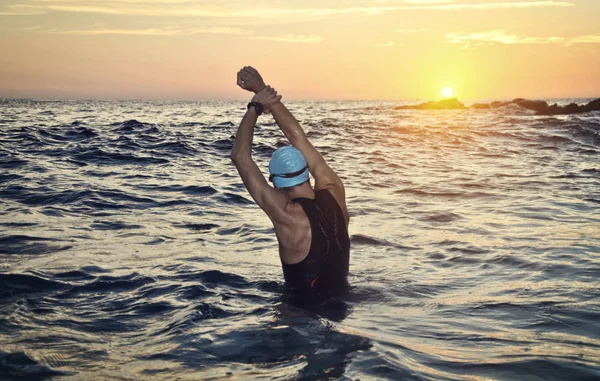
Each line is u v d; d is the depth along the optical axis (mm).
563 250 5383
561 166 12727
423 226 6555
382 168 12438
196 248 5473
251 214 7281
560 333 3312
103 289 4156
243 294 4051
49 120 30438
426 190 9344
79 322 3492
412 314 3666
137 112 51625
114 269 4676
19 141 15750
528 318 3576
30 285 4199
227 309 3715
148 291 4109
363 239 5836
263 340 3152
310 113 54750
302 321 3475
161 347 3082
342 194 4145
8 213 7039
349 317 3586
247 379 2662
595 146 17203
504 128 24484
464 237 5977
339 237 3971
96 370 2803
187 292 4078
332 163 13211
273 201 3871
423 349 3049
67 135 18031
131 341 3188
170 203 7961
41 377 2717
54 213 7121
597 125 24219
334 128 25625
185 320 3488
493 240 5840
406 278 4496
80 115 39688
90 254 5168
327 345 3082
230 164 12719
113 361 2910
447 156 14992
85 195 8297
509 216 7180
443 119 36531
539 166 12773
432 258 5152
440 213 7352
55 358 2943
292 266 3961
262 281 4379
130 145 15492
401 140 19578
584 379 2686
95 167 11586
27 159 12234
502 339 3217
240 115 45438
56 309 3725
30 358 2934
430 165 13070
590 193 9039
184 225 6566
